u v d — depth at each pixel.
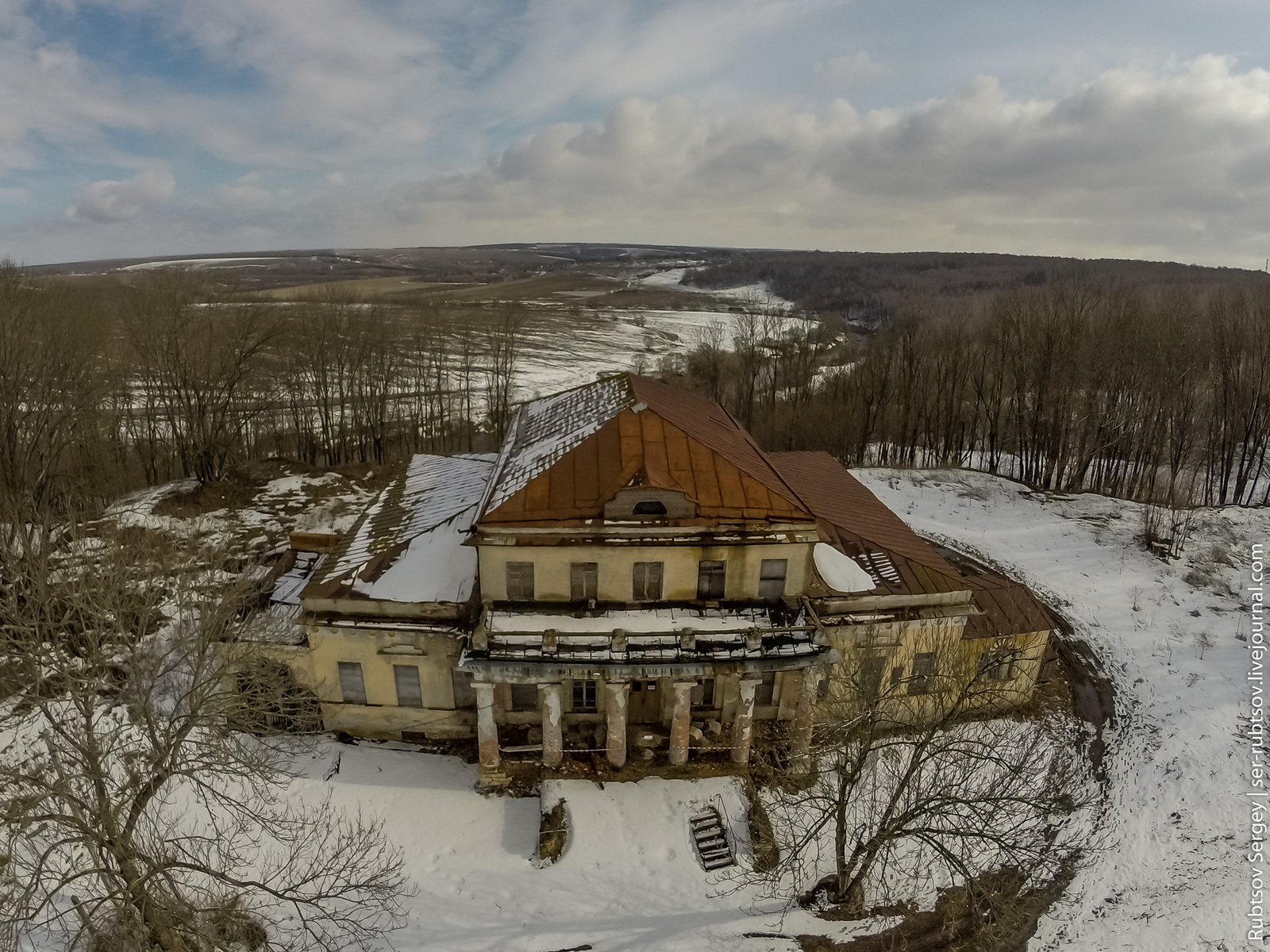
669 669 28.02
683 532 29.30
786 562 30.84
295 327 73.44
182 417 68.00
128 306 64.12
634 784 30.34
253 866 27.02
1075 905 27.11
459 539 34.34
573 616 29.91
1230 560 51.69
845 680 29.05
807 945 25.41
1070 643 42.81
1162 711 37.03
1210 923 26.12
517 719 33.16
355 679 32.19
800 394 92.50
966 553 53.53
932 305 169.62
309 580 34.22
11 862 24.41
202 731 28.39
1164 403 64.75
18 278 55.31
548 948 24.97
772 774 31.53
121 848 20.69
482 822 29.38
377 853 27.80
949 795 23.78
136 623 33.16
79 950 23.58
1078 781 32.81
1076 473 68.38
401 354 86.81
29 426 49.41
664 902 26.59
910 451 81.19
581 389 41.62
